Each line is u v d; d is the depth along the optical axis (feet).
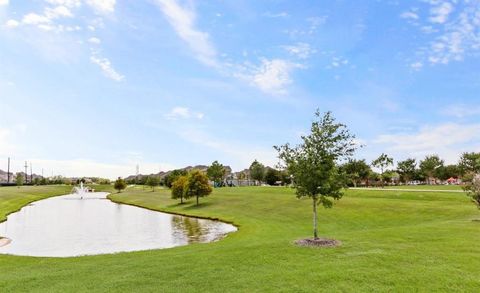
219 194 240.32
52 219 152.87
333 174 58.65
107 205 244.01
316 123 60.39
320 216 124.06
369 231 69.15
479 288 33.63
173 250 64.34
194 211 175.52
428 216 104.47
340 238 60.90
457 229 66.18
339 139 59.67
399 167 408.26
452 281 35.37
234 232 106.52
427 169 400.47
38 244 90.84
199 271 42.52
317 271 40.11
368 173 329.31
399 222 101.55
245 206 173.17
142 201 261.24
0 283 40.93
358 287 34.53
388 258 44.52
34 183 618.85
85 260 56.13
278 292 34.01
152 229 118.83
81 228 122.52
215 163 394.73
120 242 93.25
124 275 42.29
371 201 140.26
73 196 377.50
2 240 96.73
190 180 202.90
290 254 49.16
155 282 38.86
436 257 44.39
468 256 44.50
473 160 301.84
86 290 36.86
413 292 32.99
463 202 125.08
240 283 37.17
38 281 41.16
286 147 61.82
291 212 139.33
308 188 59.41
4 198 251.80
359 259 44.75
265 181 446.60
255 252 51.29
